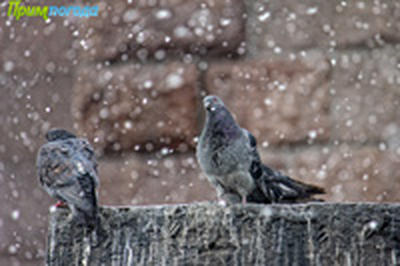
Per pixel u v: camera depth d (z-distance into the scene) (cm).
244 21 1043
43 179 717
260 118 1020
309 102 1023
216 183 795
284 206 602
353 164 1008
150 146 1028
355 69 1034
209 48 1039
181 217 615
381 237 594
